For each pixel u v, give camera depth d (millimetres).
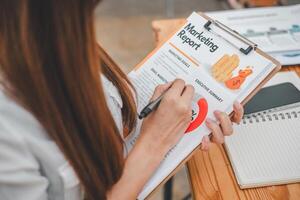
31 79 435
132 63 2320
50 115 465
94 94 469
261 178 649
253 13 1070
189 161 696
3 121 467
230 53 670
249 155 688
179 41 725
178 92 621
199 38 711
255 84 632
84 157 508
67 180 525
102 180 546
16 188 500
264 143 707
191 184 663
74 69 441
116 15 2738
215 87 652
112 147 534
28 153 487
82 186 547
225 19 1054
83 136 499
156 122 613
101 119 491
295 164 667
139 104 688
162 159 619
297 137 712
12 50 420
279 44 954
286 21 1032
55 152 503
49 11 406
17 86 445
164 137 614
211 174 673
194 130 629
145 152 611
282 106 770
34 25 407
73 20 415
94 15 433
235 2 1995
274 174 653
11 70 434
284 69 890
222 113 624
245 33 998
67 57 432
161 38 977
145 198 612
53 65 438
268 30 1003
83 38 431
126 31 2586
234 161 681
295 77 856
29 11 399
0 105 468
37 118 473
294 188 639
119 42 2494
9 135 466
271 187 643
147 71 719
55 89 450
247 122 746
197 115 637
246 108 767
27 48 414
